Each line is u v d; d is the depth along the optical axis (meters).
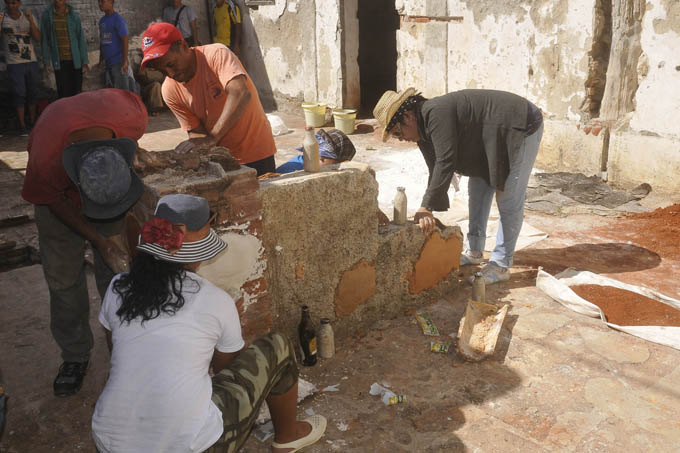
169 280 2.19
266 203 3.29
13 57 10.66
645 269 4.91
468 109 4.07
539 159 7.70
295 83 12.07
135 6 12.73
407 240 4.13
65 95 11.30
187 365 2.13
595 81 6.89
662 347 3.74
